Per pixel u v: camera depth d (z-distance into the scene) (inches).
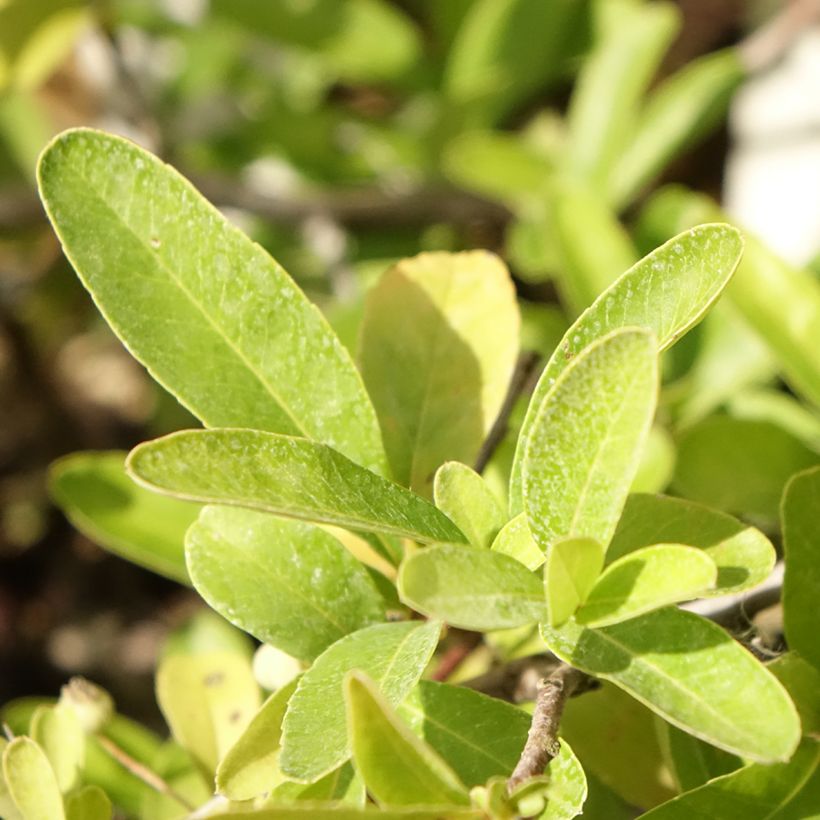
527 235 20.3
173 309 12.0
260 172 24.3
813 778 11.9
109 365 30.1
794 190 22.2
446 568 10.9
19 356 28.4
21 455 29.5
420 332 13.2
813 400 14.0
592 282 16.3
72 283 27.2
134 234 12.0
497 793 10.8
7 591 28.1
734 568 11.4
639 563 11.1
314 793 11.7
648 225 18.2
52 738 12.8
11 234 25.4
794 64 22.4
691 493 14.6
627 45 21.1
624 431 11.1
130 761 13.3
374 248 23.2
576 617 11.1
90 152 11.9
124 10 22.7
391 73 22.8
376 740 10.8
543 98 24.9
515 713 12.1
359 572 12.4
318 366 12.2
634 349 10.9
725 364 15.9
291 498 11.3
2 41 19.4
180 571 14.4
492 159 21.1
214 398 12.0
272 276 12.1
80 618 27.6
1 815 12.4
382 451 12.2
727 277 11.2
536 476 11.2
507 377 13.1
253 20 21.9
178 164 22.5
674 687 11.0
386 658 11.6
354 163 23.9
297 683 11.8
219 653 13.6
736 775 11.9
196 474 11.2
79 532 28.7
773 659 12.2
